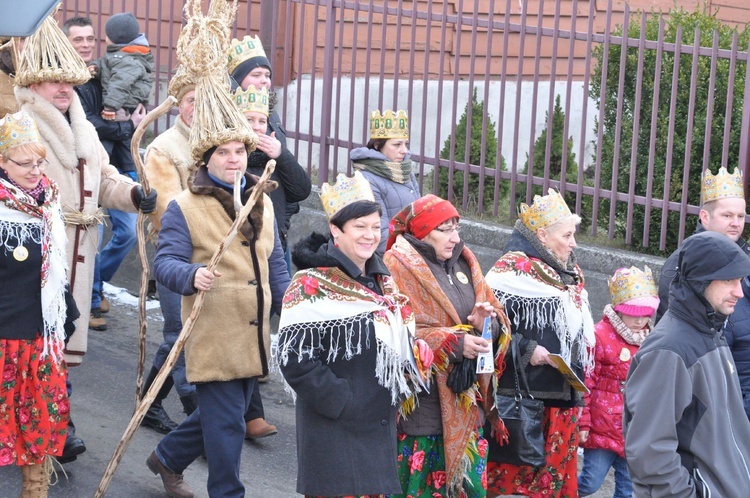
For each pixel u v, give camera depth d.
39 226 5.62
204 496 6.20
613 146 8.62
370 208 4.80
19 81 6.26
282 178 7.41
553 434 5.80
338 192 4.86
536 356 5.62
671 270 6.02
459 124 9.61
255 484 6.40
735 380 4.44
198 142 5.60
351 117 9.23
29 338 5.60
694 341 4.32
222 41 5.67
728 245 4.34
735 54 7.67
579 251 8.22
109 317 9.25
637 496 4.39
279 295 5.85
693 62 7.75
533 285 5.79
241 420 5.62
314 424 4.82
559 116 9.33
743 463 4.33
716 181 6.47
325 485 4.77
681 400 4.24
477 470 5.30
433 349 5.11
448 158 9.59
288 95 10.44
